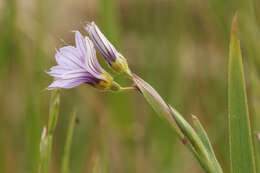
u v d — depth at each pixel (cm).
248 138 27
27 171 37
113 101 41
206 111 44
